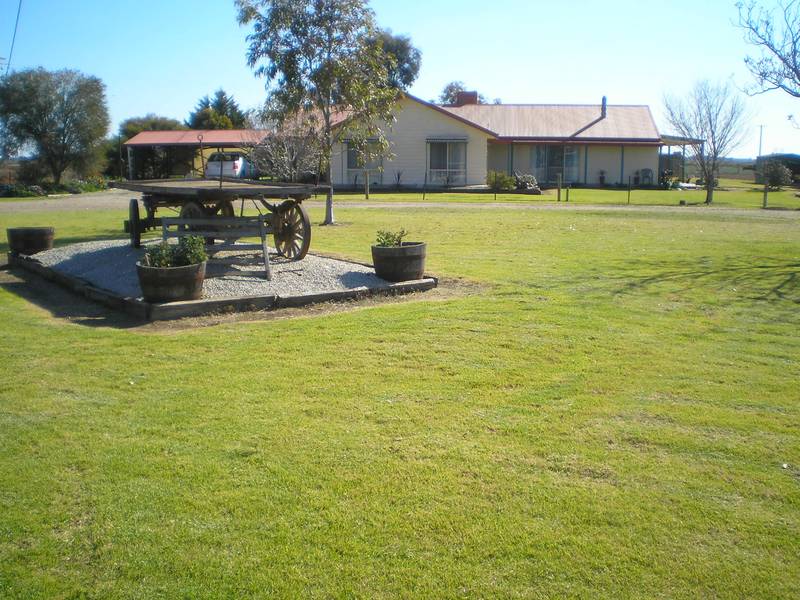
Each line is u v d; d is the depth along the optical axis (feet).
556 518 11.79
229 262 32.63
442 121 125.90
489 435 15.01
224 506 12.07
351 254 41.39
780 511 12.12
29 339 22.48
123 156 158.81
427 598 9.84
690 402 17.12
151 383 18.15
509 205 86.99
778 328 24.31
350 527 11.48
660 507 12.18
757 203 98.58
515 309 26.71
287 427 15.30
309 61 59.98
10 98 144.46
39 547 10.92
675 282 33.06
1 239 53.57
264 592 9.95
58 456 13.89
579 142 134.51
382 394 17.34
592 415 16.19
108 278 32.63
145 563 10.54
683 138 124.16
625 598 9.87
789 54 41.16
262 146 89.40
